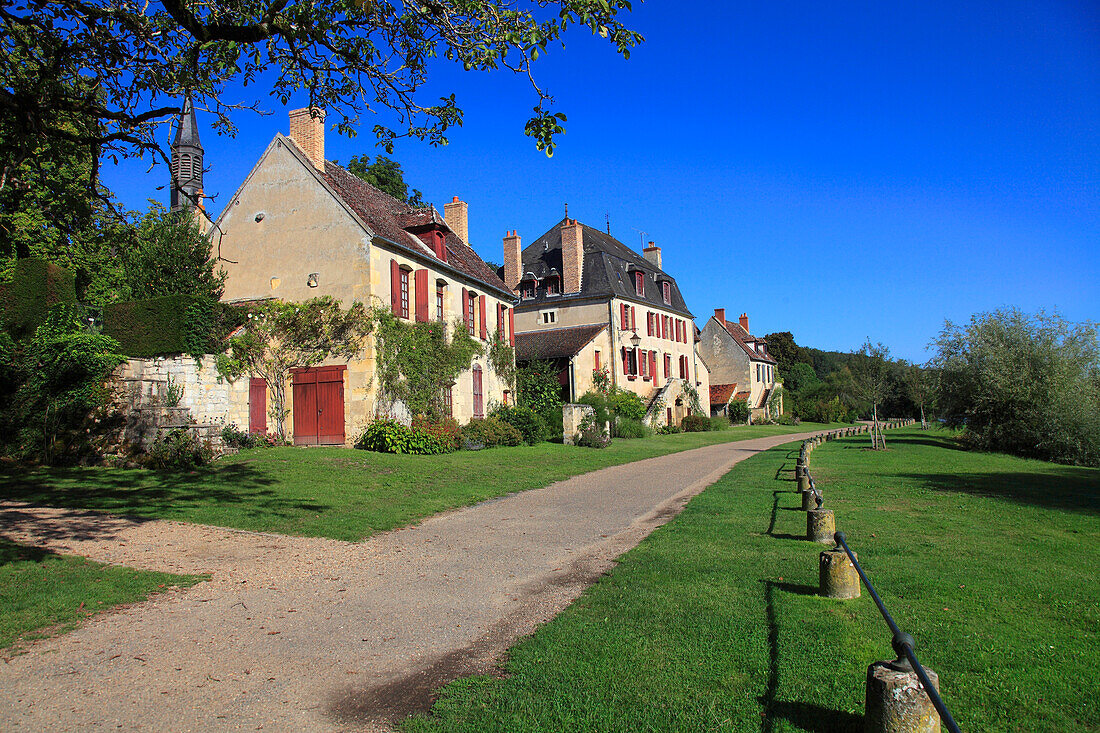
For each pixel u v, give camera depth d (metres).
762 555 7.98
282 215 21.28
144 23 8.35
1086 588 6.51
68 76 8.84
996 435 26.61
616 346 37.53
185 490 12.18
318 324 20.09
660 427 38.12
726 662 4.83
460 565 7.93
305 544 8.81
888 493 13.20
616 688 4.44
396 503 12.08
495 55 7.77
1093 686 4.39
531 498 13.34
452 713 4.15
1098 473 17.62
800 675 4.57
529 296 40.28
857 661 4.79
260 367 20.27
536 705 4.23
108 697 4.38
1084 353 26.06
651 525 10.42
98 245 11.55
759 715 4.04
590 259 38.97
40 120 8.28
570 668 4.77
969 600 6.14
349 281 20.23
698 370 49.59
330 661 5.03
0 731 3.88
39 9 7.98
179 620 5.86
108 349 16.27
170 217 22.61
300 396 20.39
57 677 4.65
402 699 4.39
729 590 6.56
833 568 6.26
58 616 5.73
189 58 8.34
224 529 9.43
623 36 7.37
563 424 25.86
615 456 22.45
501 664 4.93
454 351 23.45
